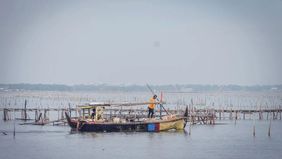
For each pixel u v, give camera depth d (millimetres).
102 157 54250
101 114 72312
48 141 64875
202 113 98312
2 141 65125
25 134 71562
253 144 64250
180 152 57594
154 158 54031
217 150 59312
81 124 71250
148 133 71438
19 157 54469
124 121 71500
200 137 69688
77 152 57156
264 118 112500
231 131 78125
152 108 72938
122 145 61656
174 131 73438
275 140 68125
